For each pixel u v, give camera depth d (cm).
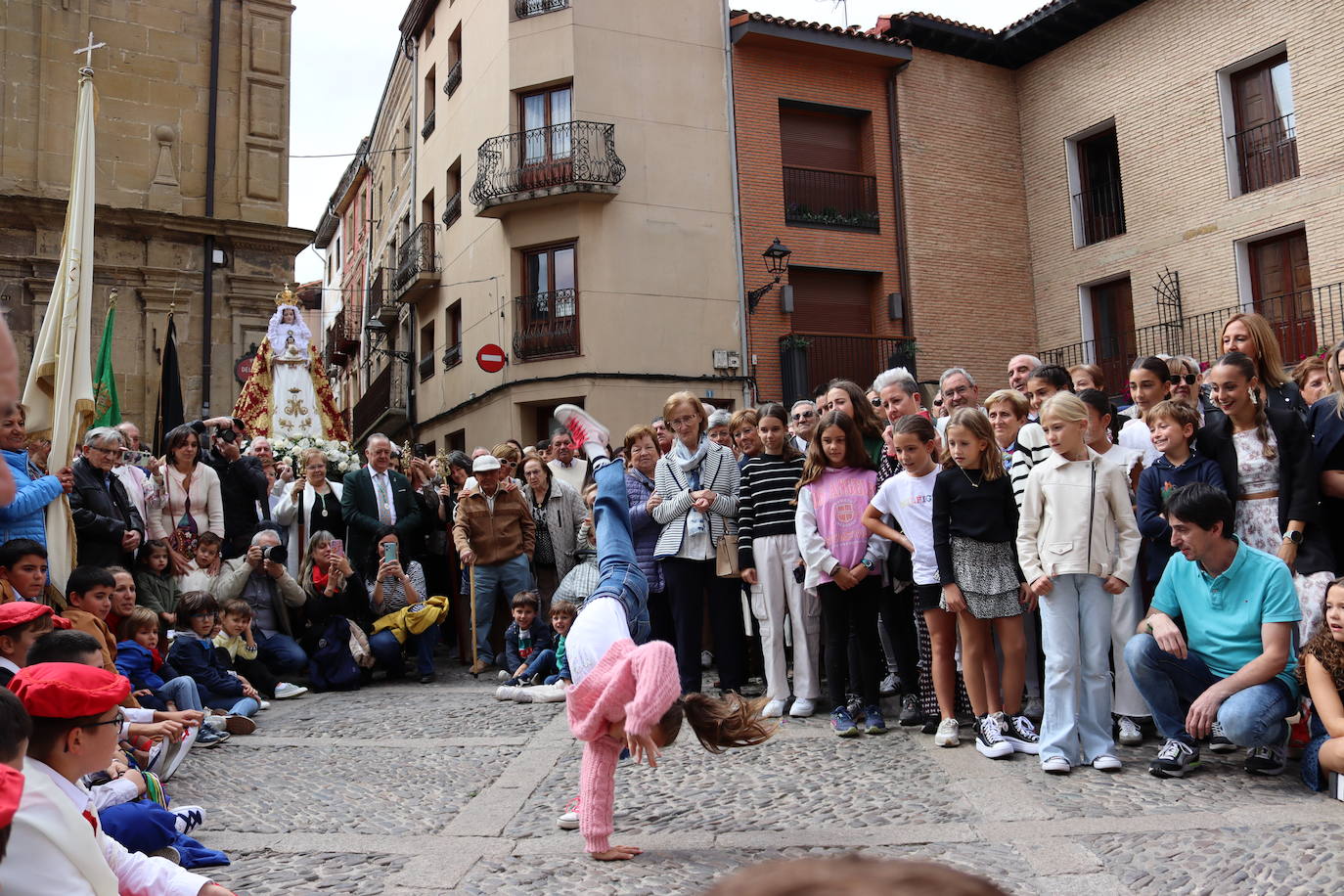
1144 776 496
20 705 272
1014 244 1983
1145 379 634
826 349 1827
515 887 387
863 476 624
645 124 1800
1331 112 1484
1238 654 498
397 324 2527
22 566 541
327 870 414
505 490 903
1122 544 525
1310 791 461
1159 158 1734
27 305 1468
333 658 848
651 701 381
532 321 1827
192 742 572
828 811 465
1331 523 524
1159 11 1734
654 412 1756
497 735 649
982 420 557
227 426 938
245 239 1611
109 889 284
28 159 1494
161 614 739
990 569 555
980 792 480
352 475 935
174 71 1608
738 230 1820
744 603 807
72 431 725
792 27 1841
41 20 1517
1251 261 1619
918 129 1931
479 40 1977
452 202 2098
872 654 616
